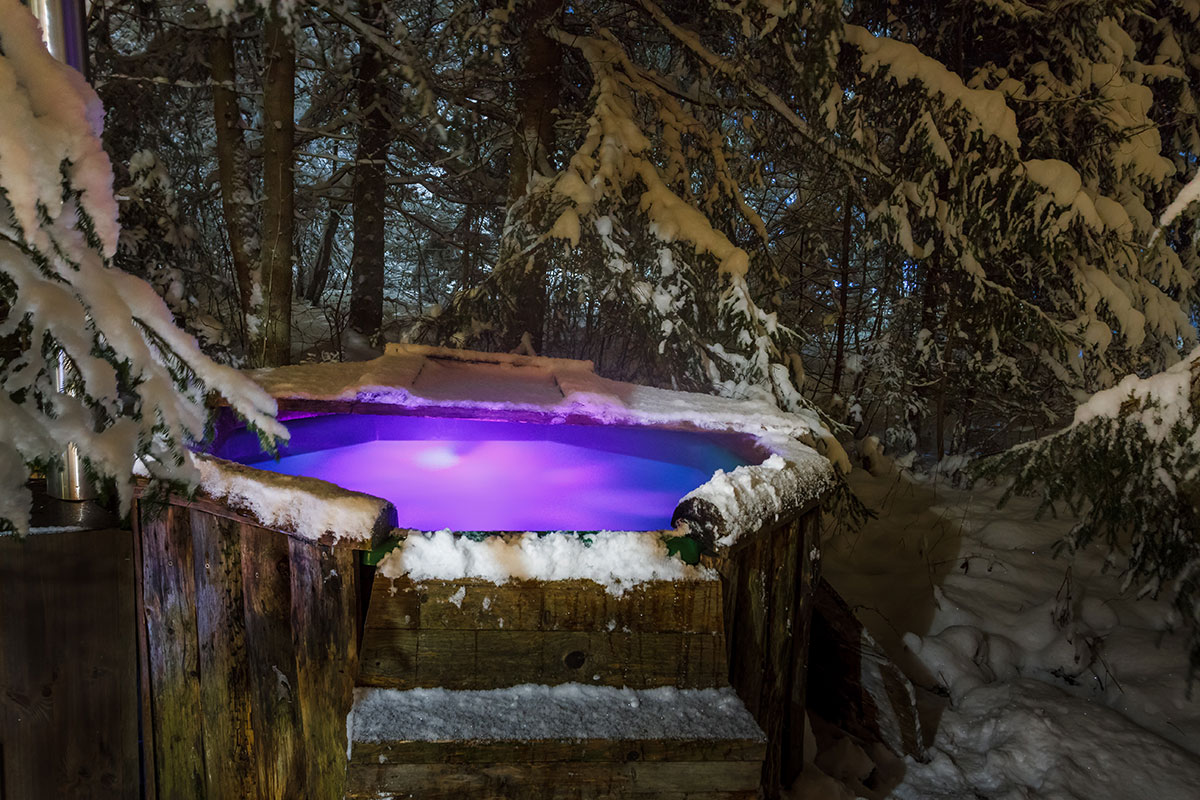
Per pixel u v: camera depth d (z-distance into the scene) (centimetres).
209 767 193
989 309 501
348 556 169
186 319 470
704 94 527
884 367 595
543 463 288
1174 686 306
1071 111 494
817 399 667
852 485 538
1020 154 502
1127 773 259
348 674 172
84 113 149
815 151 541
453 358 343
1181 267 493
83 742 195
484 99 633
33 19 149
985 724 289
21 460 154
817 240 698
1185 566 319
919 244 549
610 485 280
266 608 181
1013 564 405
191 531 187
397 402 267
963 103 453
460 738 153
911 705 275
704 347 441
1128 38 527
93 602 192
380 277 800
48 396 159
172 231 491
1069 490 328
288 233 468
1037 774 264
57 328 147
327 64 617
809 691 297
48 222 142
